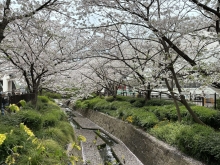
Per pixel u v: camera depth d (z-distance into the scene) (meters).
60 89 14.95
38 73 10.87
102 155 9.12
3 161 3.67
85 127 15.37
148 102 12.80
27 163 3.70
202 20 6.43
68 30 8.53
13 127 4.97
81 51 7.83
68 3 5.90
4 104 7.96
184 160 5.40
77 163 6.41
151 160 7.34
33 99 10.79
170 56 6.28
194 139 5.46
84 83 15.41
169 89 7.00
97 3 5.50
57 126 8.50
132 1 5.30
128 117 11.08
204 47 6.45
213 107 9.54
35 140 3.27
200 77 5.02
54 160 4.11
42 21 6.22
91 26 6.08
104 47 7.39
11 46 7.90
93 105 19.64
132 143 9.72
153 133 8.17
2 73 11.07
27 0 5.31
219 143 4.86
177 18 5.73
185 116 8.19
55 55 8.84
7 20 5.09
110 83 17.06
